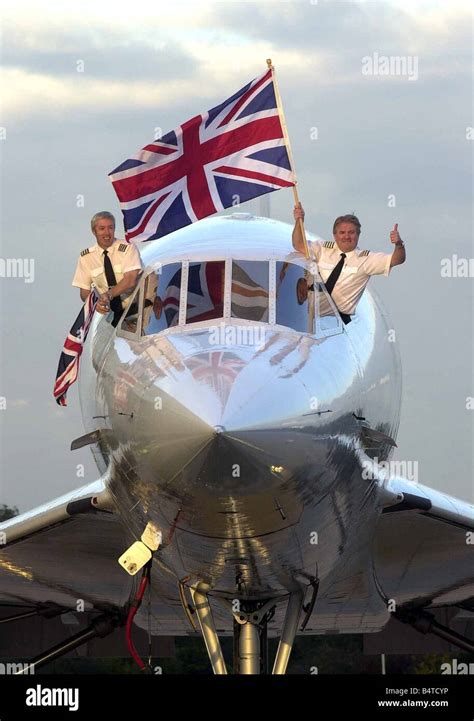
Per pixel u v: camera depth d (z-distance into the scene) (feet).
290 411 30.01
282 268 35.09
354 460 33.27
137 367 32.30
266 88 37.11
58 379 38.29
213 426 28.94
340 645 69.00
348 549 36.11
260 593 34.37
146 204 37.29
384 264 37.35
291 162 36.86
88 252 37.52
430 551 43.06
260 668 35.35
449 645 54.49
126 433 31.53
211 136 37.17
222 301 33.96
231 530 30.48
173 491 29.86
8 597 48.03
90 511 39.27
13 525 40.52
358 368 34.71
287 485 30.04
